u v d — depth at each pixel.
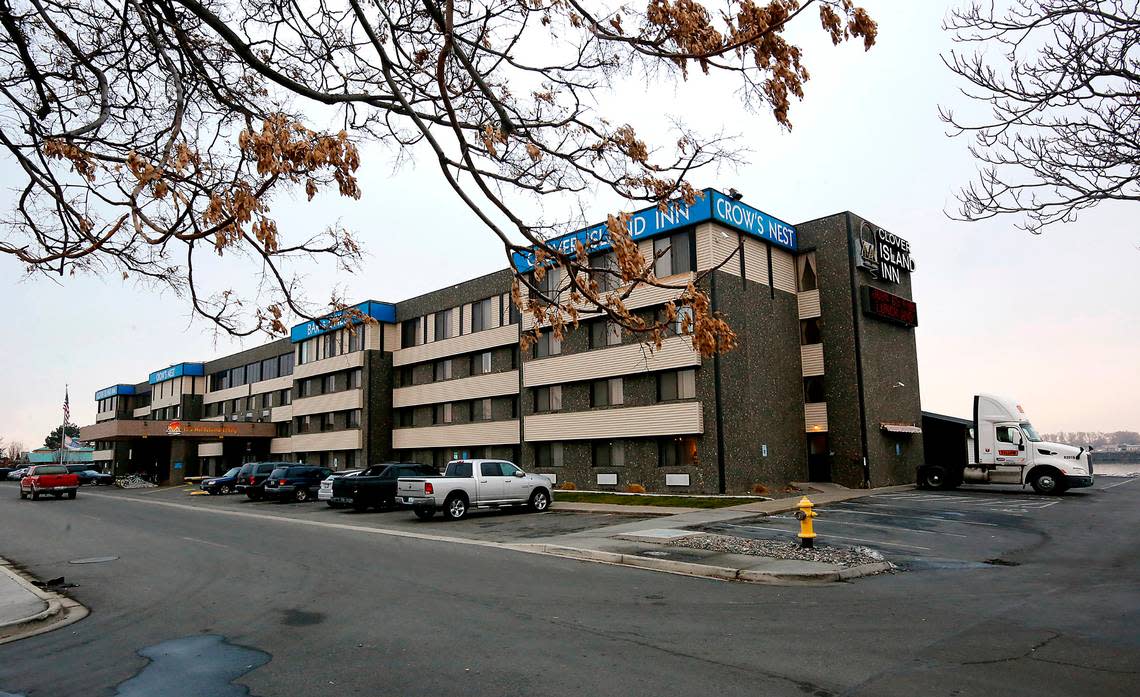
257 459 60.00
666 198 5.35
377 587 10.75
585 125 5.34
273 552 15.28
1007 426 28.14
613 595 9.97
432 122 5.28
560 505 26.55
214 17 4.43
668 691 5.74
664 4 4.71
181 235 4.15
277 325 5.61
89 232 5.44
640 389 29.84
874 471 30.09
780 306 31.09
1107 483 36.56
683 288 4.75
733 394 27.91
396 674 6.34
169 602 10.08
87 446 107.00
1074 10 6.19
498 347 38.59
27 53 5.11
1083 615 8.38
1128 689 5.67
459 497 22.97
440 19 4.61
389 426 46.28
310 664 6.72
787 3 4.67
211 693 5.96
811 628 7.84
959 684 5.82
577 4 4.96
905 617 8.37
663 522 19.44
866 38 4.64
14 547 17.56
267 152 3.87
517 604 9.33
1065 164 6.70
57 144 4.55
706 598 9.72
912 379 33.94
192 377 72.31
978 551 14.27
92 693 6.06
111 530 21.09
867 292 30.98
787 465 30.00
